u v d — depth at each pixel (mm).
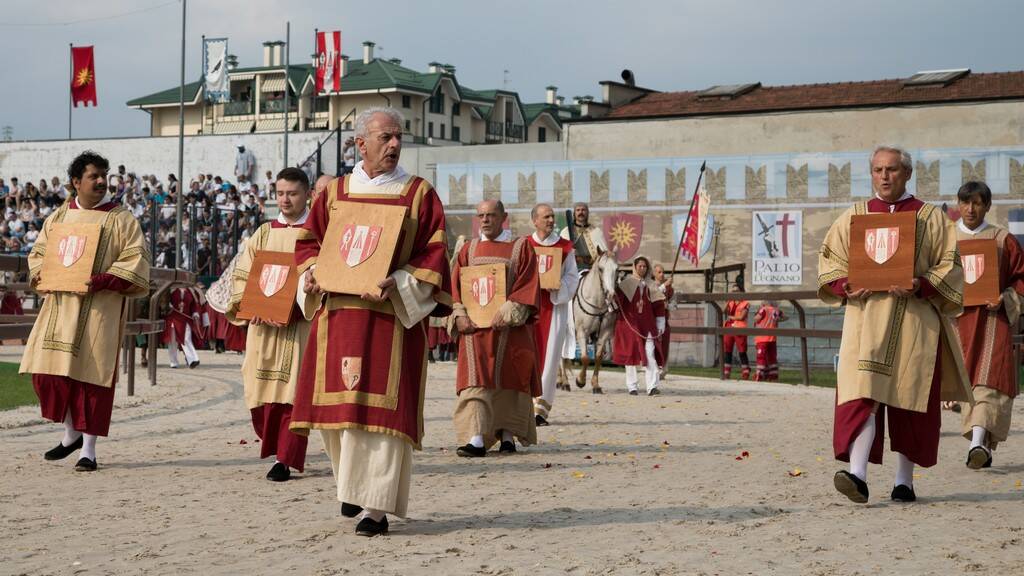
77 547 6410
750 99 40531
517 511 7641
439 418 13953
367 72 80125
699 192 35719
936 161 35094
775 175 36469
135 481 8820
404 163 40594
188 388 17734
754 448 11336
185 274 18359
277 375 8977
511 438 10969
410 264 6785
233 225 33000
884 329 7824
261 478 9016
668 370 28844
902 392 7793
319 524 7082
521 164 38875
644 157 38562
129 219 9570
